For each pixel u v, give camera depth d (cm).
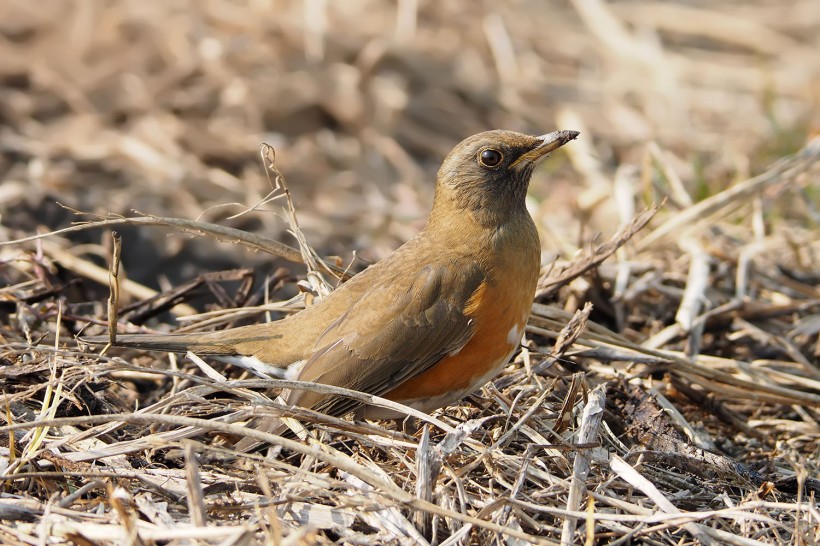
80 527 750
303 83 1916
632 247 1329
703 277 1227
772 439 1069
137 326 1123
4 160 1723
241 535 714
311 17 2005
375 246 1548
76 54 1991
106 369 906
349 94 1903
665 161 1559
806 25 2323
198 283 1174
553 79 2086
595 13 2192
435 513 762
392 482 816
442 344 943
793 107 2030
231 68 1925
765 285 1305
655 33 2244
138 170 1714
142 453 878
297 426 866
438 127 1931
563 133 987
